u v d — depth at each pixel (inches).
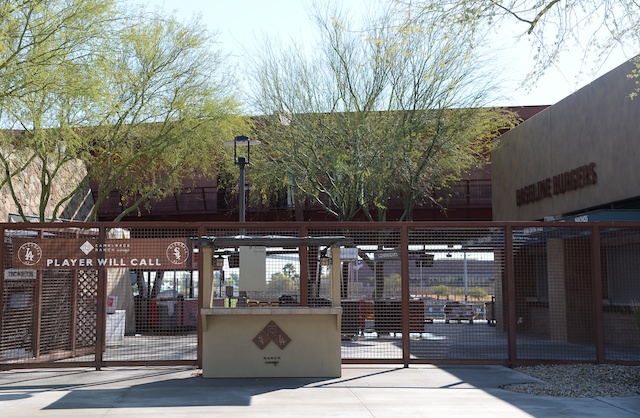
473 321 544.4
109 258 494.6
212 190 1421.0
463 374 478.3
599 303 523.5
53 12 739.4
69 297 579.8
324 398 384.2
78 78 735.1
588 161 877.2
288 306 502.9
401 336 529.3
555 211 967.0
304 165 1055.6
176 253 493.7
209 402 370.9
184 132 1046.4
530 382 443.5
